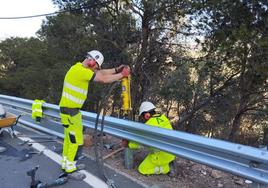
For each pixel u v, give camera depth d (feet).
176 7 65.31
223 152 11.53
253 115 79.97
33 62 117.50
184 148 13.21
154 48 75.25
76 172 15.74
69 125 15.60
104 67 75.20
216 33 51.11
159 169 16.33
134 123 15.42
